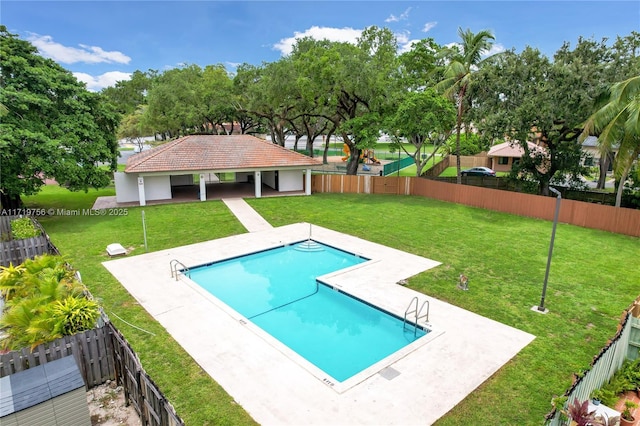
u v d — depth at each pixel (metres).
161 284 13.78
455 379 8.75
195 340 10.20
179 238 19.58
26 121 20.06
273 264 16.97
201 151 28.98
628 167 20.62
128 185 27.55
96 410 7.62
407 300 12.77
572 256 17.30
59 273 11.52
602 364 7.93
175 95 43.97
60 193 31.33
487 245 18.81
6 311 10.34
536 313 11.98
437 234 20.69
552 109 23.59
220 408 7.71
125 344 7.46
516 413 7.73
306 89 31.22
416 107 28.23
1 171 19.66
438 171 44.66
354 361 10.16
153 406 6.52
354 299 13.16
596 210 21.62
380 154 73.75
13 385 6.30
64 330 8.60
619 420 7.17
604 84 22.34
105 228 21.00
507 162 51.56
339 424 7.33
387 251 17.83
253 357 9.50
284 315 12.59
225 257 16.94
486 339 10.44
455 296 13.09
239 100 46.03
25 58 21.36
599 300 12.95
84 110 23.09
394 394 8.22
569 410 6.45
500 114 25.23
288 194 31.61
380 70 31.00
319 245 19.34
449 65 29.36
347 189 33.34
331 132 49.25
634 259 16.97
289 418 7.47
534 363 9.41
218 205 27.09
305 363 9.27
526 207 24.62
